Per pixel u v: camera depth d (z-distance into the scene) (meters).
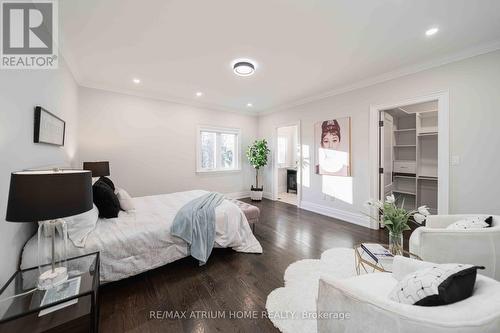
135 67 2.96
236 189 5.71
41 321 1.09
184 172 4.75
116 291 1.85
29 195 1.01
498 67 2.31
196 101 4.74
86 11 1.82
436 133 4.04
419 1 1.72
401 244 1.74
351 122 3.73
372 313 0.82
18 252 1.44
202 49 2.47
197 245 2.24
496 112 2.33
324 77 3.33
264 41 2.30
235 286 1.93
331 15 1.89
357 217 3.70
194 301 1.73
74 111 3.18
